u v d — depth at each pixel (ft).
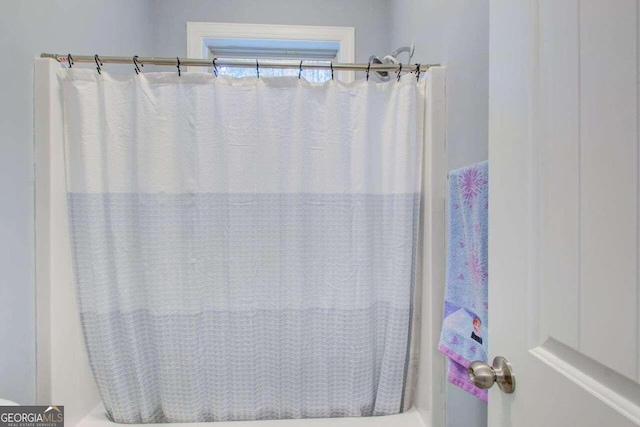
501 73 2.08
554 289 1.64
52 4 3.58
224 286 3.88
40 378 3.38
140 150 3.67
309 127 3.85
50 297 3.43
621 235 1.28
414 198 3.93
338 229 3.93
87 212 3.65
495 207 2.15
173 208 3.76
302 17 6.36
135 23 5.49
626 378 1.27
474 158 3.08
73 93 3.58
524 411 1.84
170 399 3.84
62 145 3.58
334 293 3.97
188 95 3.71
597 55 1.39
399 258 3.94
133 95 3.67
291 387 3.97
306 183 3.89
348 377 4.00
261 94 3.79
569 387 1.51
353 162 3.90
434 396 3.75
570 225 1.53
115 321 3.78
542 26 1.72
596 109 1.39
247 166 3.81
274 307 3.93
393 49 6.04
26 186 3.28
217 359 3.90
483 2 2.91
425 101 3.86
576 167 1.50
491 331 2.19
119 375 3.77
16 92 3.16
